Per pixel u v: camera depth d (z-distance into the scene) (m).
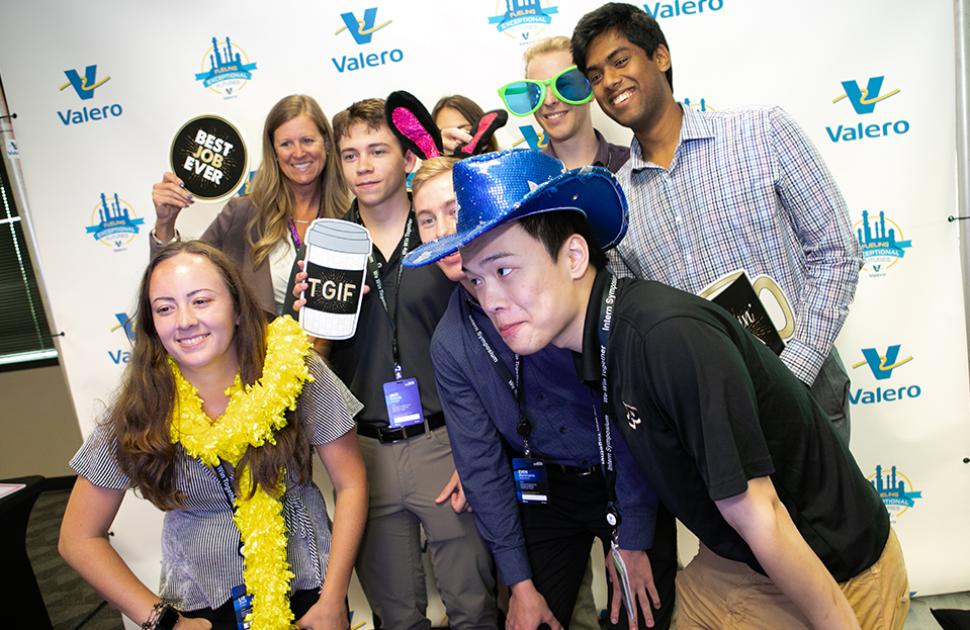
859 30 2.03
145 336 1.38
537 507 1.60
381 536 1.89
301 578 1.47
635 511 1.41
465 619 1.86
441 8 2.12
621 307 1.02
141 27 2.19
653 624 1.48
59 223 2.31
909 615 2.15
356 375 1.86
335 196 2.09
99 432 1.41
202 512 1.42
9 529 2.16
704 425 0.89
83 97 2.24
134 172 2.27
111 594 1.41
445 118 2.08
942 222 2.09
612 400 1.07
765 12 2.05
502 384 1.44
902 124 2.06
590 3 2.09
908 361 2.16
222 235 2.14
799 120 2.10
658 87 1.65
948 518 2.22
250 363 1.40
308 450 1.44
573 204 1.00
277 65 2.18
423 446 1.82
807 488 1.04
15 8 2.21
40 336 4.22
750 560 1.08
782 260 1.64
